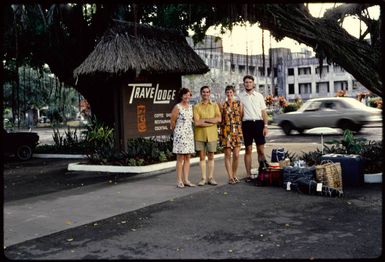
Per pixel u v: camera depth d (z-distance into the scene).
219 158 13.55
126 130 12.05
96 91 17.69
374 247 4.90
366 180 8.76
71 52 17.17
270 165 8.70
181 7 15.55
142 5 15.73
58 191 9.15
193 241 5.34
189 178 9.95
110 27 12.39
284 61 69.44
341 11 10.34
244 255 4.76
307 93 68.12
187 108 8.78
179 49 13.28
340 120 20.81
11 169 13.63
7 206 7.76
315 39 10.20
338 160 8.58
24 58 18.83
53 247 5.27
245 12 9.92
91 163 12.36
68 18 15.76
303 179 7.97
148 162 11.68
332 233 5.48
